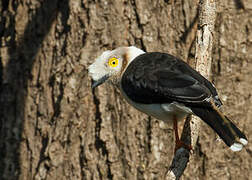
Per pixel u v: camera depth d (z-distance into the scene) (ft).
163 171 41.06
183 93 32.01
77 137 41.83
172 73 33.12
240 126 41.81
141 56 35.73
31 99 43.86
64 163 41.88
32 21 44.42
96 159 41.45
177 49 41.81
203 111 31.60
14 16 45.34
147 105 34.19
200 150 41.52
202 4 34.30
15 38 44.98
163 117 34.32
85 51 42.04
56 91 42.65
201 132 41.55
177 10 42.01
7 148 44.29
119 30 41.91
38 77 43.65
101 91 41.52
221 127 30.76
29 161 43.50
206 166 41.45
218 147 41.52
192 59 41.55
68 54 42.47
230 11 42.32
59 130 42.11
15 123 44.24
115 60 37.27
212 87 32.78
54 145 42.16
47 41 43.52
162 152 41.14
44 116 43.09
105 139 41.27
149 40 41.81
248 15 42.32
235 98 41.88
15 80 44.70
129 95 34.76
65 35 42.88
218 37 42.16
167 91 32.58
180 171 31.86
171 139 41.19
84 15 42.37
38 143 43.21
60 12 43.32
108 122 41.45
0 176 44.21
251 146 41.73
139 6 41.91
